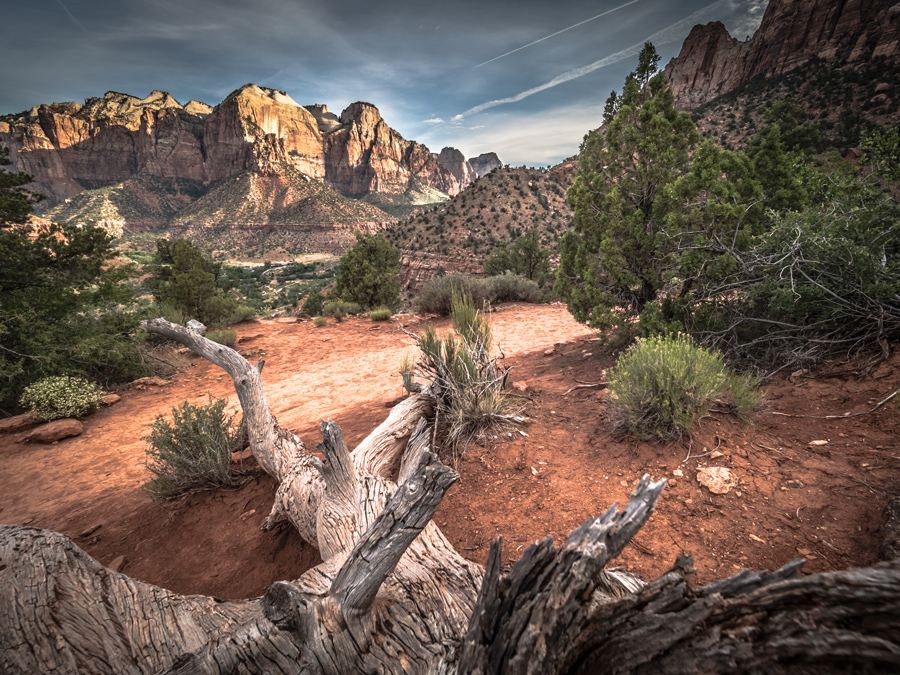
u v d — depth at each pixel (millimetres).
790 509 2613
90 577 1729
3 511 4852
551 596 1149
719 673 959
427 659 1582
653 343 4113
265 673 1472
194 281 15484
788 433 3438
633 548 2516
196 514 4051
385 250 21641
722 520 2625
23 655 1391
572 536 1232
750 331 5348
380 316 16016
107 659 1510
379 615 1718
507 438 4059
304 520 3080
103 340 9930
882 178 4812
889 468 2756
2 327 8828
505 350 9047
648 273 6438
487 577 1229
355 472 2951
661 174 6637
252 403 4758
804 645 836
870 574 764
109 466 5879
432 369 4598
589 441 3828
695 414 3568
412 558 2209
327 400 7676
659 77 6898
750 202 6074
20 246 9875
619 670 1133
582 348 7941
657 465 3285
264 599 1683
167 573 3277
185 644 1667
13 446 6930
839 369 4199
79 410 7934
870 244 4406
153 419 7742
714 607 995
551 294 18406
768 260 4984
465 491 3396
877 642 725
